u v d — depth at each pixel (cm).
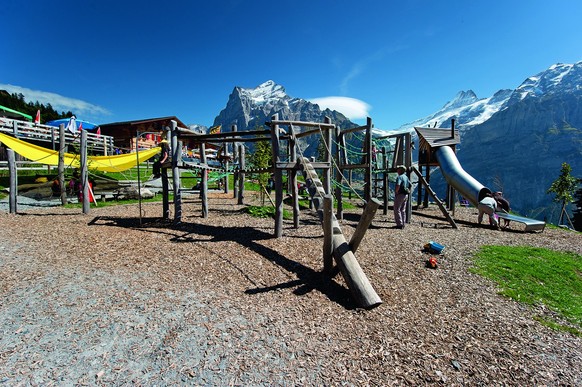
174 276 500
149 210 1156
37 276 479
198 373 288
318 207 599
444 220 1173
